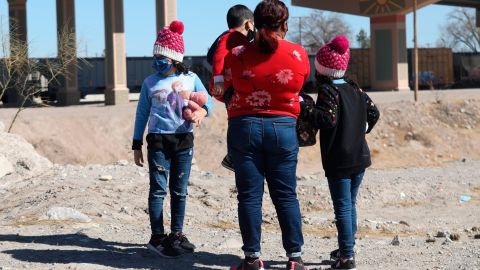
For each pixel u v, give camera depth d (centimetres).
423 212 1433
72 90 4359
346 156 650
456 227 1262
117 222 1000
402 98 3775
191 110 718
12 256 722
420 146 2939
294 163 633
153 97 716
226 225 1100
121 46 4162
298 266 639
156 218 728
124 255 743
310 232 1105
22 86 2617
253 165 623
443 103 3222
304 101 646
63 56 2581
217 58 663
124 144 2897
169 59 714
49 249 760
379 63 5294
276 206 639
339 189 659
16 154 1362
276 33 617
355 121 652
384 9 5222
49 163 1394
